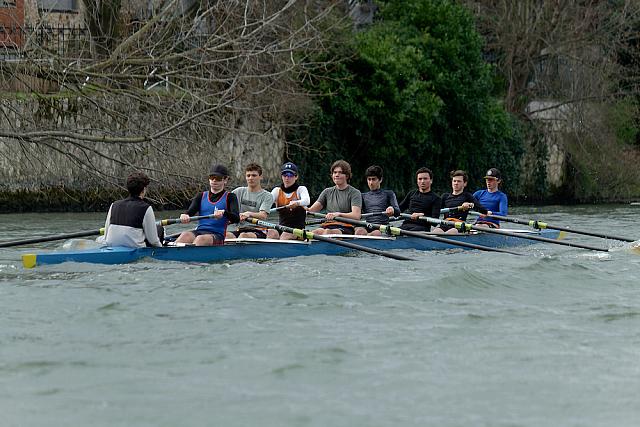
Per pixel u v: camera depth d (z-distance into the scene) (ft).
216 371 80.07
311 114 314.14
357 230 169.58
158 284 119.85
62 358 83.51
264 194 159.22
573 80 422.41
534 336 93.97
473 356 86.02
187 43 236.63
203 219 150.71
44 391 74.74
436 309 106.52
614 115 436.76
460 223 171.63
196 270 132.87
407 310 105.60
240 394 74.33
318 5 317.01
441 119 368.07
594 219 296.92
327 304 107.45
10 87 230.48
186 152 236.02
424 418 69.92
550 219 296.30
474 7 424.05
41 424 67.87
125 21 261.24
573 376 80.38
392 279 126.93
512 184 410.31
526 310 107.34
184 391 74.90
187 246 142.41
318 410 71.00
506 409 72.13
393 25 368.07
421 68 354.33
